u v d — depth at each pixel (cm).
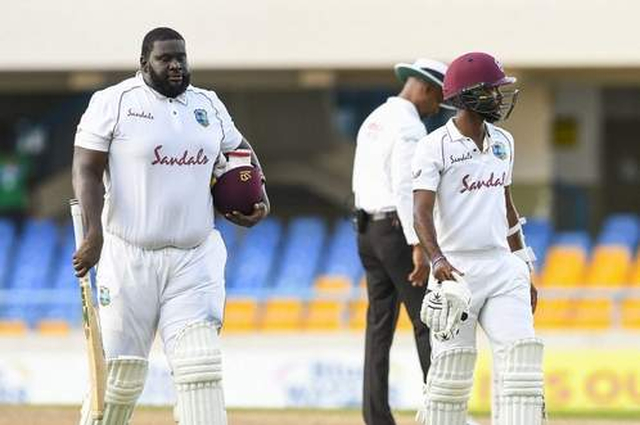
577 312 5897
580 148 8194
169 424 3341
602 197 8688
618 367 4628
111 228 2242
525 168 6750
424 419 2469
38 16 6291
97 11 6291
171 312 2236
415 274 2784
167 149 2211
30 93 8188
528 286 2408
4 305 6212
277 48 6272
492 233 2378
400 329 5509
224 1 6256
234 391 4706
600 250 6269
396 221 2869
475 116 2383
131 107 2206
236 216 2306
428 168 2367
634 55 6219
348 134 7962
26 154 8219
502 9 6234
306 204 8150
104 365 2222
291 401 4694
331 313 5991
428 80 2884
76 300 5891
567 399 4622
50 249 6850
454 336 2373
